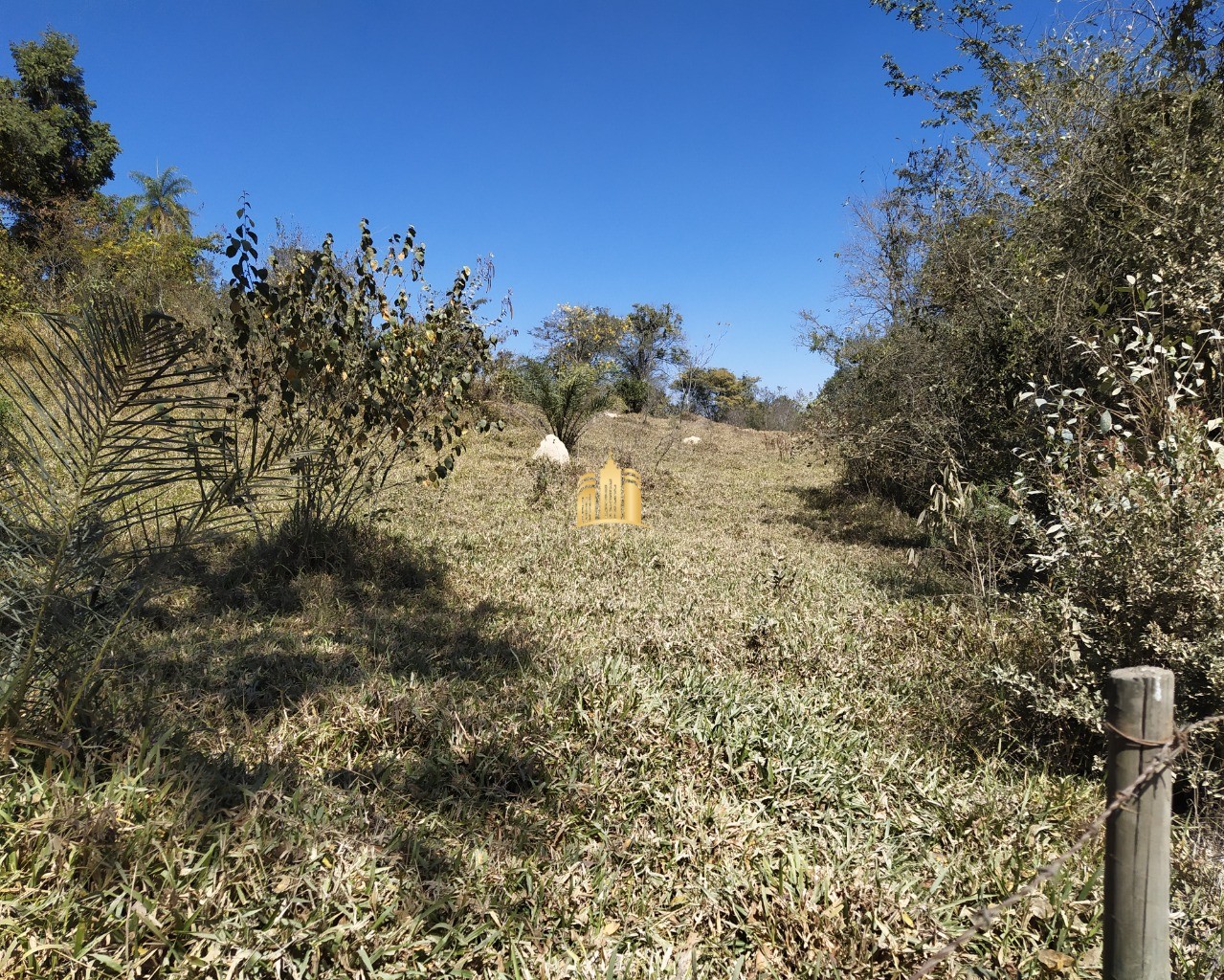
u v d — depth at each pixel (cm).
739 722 322
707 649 436
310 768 262
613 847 246
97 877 182
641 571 619
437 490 880
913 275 916
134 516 257
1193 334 452
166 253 1862
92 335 221
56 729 226
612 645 428
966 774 313
